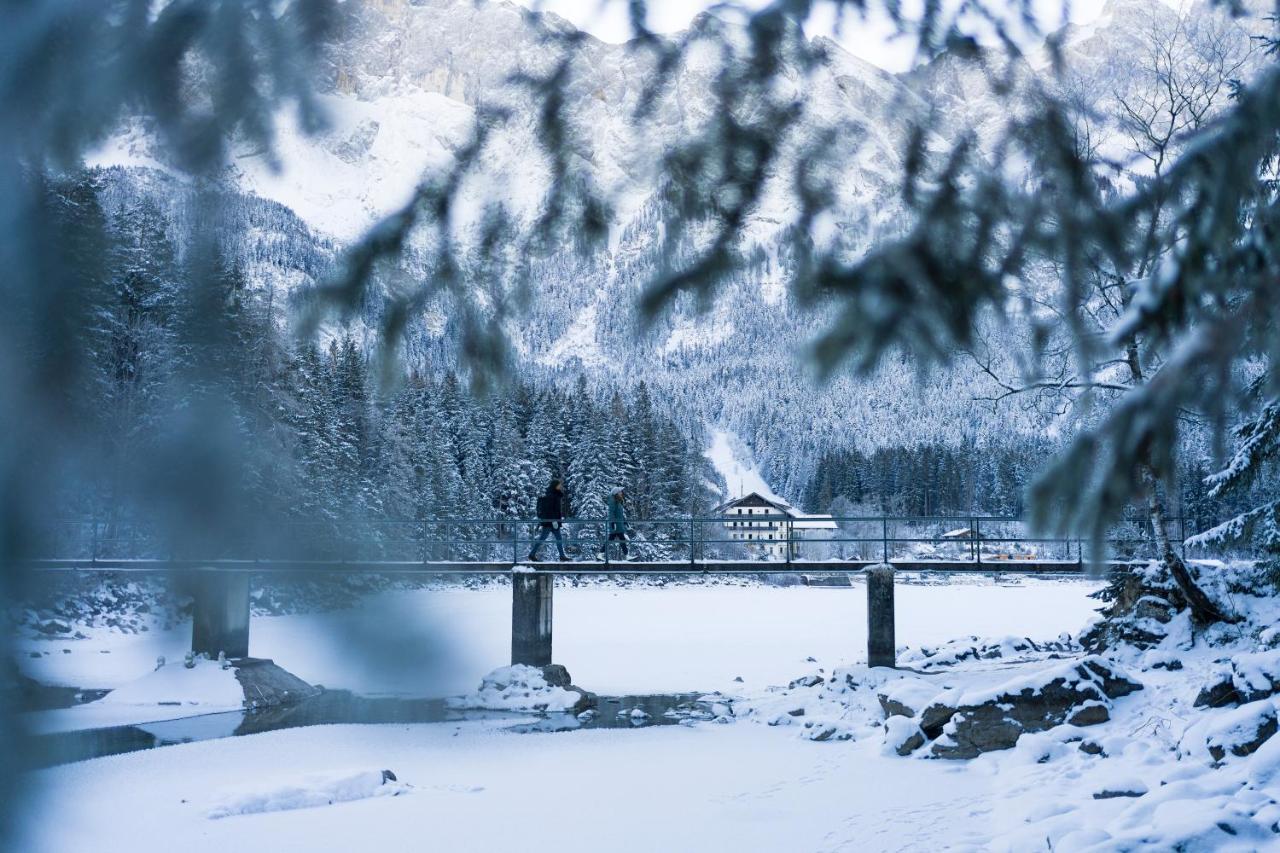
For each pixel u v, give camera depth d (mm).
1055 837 8984
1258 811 8031
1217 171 969
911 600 56250
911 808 12039
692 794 13633
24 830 657
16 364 713
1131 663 19672
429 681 858
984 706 15203
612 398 63406
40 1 768
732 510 76812
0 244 733
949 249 907
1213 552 18891
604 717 20984
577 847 11227
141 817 12078
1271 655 14148
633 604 52906
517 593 24797
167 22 790
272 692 21891
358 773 13906
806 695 22859
